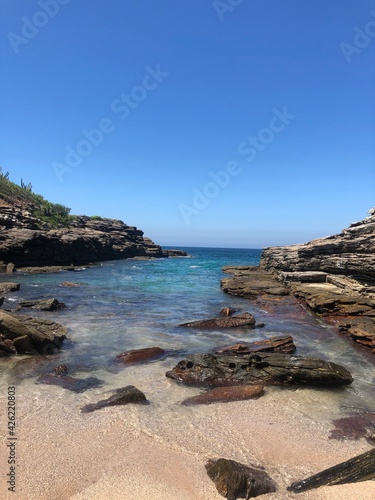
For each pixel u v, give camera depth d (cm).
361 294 2295
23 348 1232
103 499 520
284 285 3203
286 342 1407
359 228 2883
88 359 1232
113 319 1872
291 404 919
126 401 882
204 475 587
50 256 5328
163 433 735
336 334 1712
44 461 614
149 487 550
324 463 645
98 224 9319
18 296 2486
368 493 526
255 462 641
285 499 533
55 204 8344
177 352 1346
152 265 6794
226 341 1528
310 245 3512
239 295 2909
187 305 2442
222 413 847
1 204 6147
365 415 866
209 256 13588
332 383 1044
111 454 645
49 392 938
